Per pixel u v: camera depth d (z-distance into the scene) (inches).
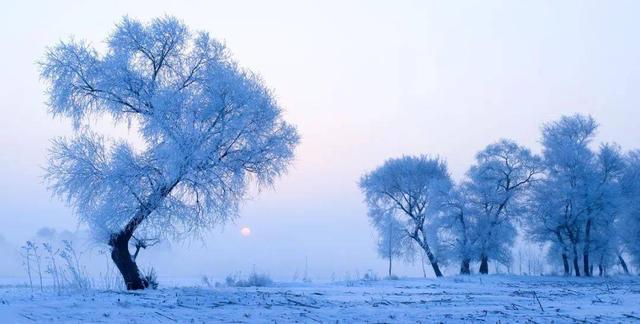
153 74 882.8
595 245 1923.0
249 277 1148.5
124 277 815.7
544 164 2009.1
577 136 2039.9
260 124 856.9
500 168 2003.0
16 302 564.1
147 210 806.5
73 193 797.9
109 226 796.6
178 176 794.2
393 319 544.7
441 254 1989.4
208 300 669.3
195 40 893.2
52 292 716.7
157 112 800.3
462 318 552.4
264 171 860.0
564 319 549.0
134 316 510.9
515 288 1186.6
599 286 1301.7
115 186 785.6
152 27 872.9
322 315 564.1
